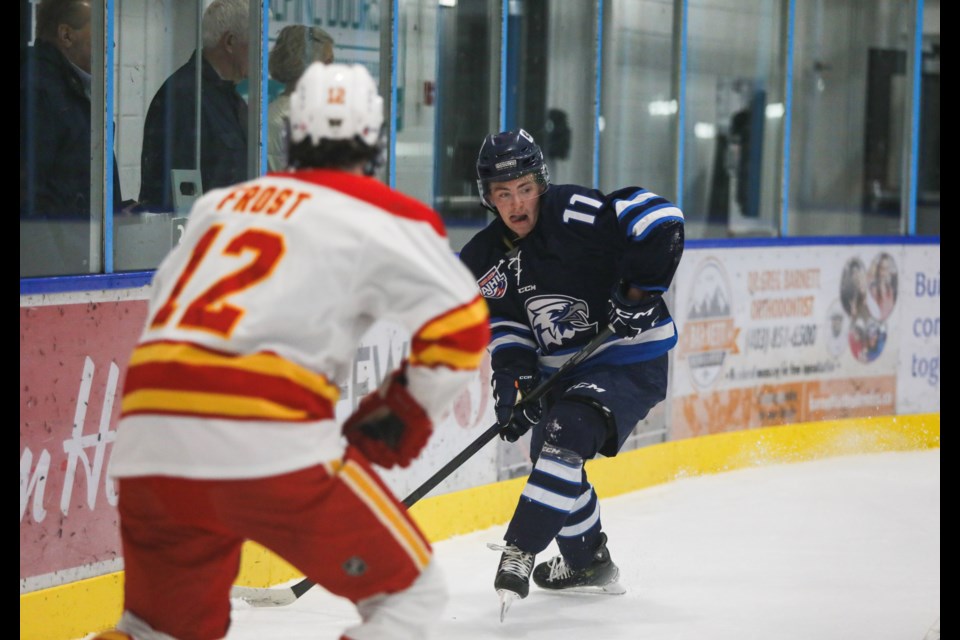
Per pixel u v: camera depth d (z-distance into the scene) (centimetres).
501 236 1220
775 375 2203
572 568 1276
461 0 1827
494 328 1251
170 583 721
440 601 721
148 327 695
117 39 1317
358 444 722
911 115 2456
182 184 1409
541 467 1146
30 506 1125
